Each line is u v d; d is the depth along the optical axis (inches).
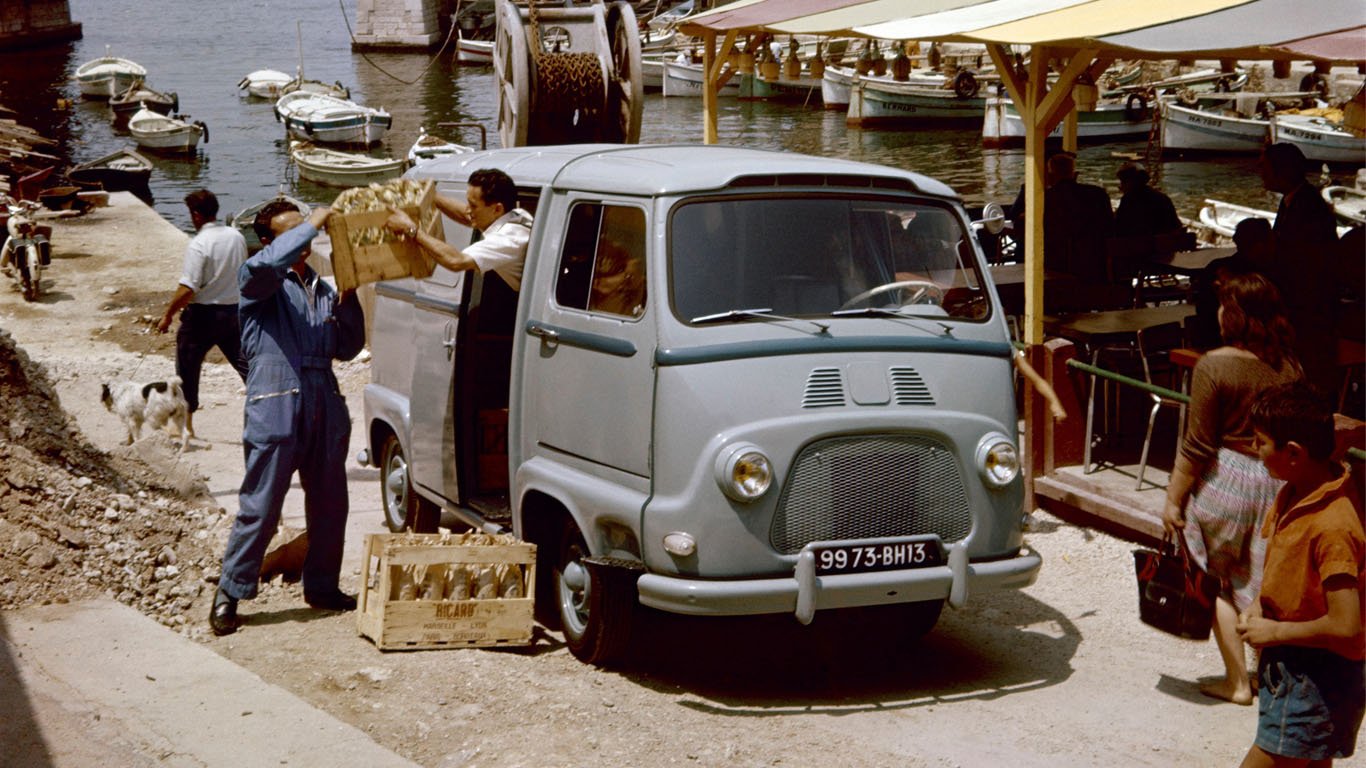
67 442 315.0
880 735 210.7
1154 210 453.7
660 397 217.3
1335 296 294.8
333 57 3221.0
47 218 875.4
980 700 228.4
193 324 404.8
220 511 317.1
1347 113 317.1
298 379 252.4
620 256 231.6
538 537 254.2
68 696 195.2
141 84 2381.9
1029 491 336.8
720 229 227.3
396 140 1996.8
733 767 194.5
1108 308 395.2
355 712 209.2
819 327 224.1
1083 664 247.0
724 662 245.0
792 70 569.9
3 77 2738.7
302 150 1695.4
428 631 239.0
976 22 343.3
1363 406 319.0
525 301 252.8
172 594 264.5
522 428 253.9
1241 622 159.8
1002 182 1488.7
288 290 254.1
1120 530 318.7
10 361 328.2
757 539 213.2
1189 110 1558.8
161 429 395.5
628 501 221.9
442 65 3019.2
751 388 216.1
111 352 543.8
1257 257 291.4
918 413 222.8
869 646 257.0
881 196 240.5
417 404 290.4
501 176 258.8
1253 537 212.8
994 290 243.8
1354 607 150.3
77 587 247.9
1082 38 295.0
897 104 1940.2
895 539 219.3
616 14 604.1
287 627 253.4
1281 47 305.6
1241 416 211.5
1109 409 374.6
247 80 2471.7
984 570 224.4
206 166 1784.0
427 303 288.0
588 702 217.6
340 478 261.3
